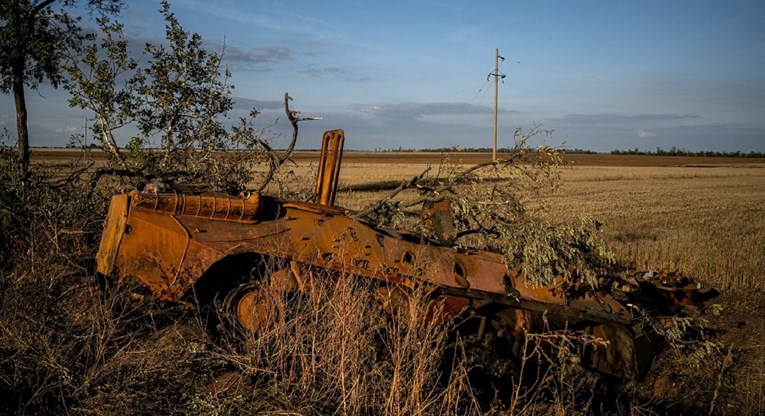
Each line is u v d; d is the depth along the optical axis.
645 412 6.47
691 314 9.83
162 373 4.54
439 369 5.88
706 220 21.23
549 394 6.30
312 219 6.02
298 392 4.45
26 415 4.13
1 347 4.62
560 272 6.63
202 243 5.32
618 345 7.07
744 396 7.16
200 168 9.29
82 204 7.27
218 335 5.46
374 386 4.48
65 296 5.61
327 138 7.56
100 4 10.61
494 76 30.03
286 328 4.75
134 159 9.25
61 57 9.38
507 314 6.77
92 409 4.18
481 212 7.13
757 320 9.57
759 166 84.94
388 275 5.86
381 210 7.47
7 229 6.79
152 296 5.27
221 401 4.28
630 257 13.29
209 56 9.85
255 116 9.61
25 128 9.66
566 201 28.80
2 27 9.33
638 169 68.19
